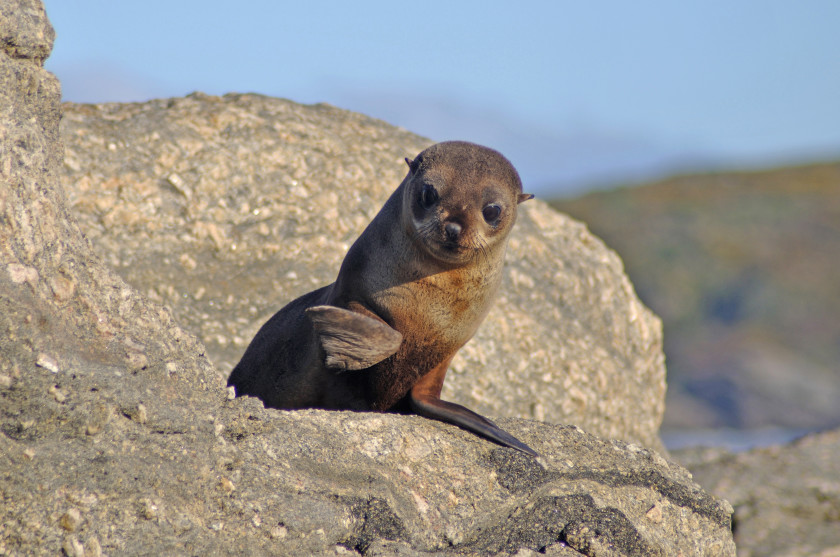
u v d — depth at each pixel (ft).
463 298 75.05
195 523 46.96
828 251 584.81
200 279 119.75
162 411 49.73
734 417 394.52
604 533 60.44
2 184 50.65
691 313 523.29
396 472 57.00
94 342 51.80
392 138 144.66
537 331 127.95
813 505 139.03
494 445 63.52
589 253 144.36
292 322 82.79
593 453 67.56
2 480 44.16
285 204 127.03
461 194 73.46
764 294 519.60
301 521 49.70
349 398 77.51
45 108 57.36
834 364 445.78
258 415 54.34
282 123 133.59
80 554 43.88
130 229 118.52
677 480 67.97
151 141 123.75
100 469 46.16
